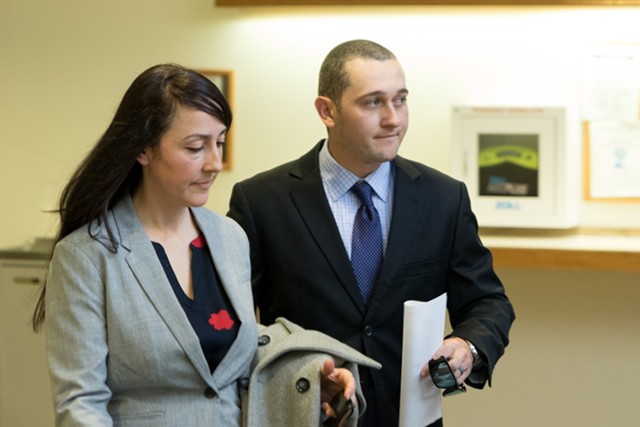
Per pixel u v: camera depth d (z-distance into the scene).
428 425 2.04
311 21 3.37
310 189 2.12
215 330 1.68
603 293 3.30
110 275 1.60
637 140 3.26
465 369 1.89
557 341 3.34
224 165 3.45
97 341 1.58
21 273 3.43
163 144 1.60
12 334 3.45
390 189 2.14
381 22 3.34
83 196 1.64
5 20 3.50
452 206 2.15
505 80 3.31
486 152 3.27
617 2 3.06
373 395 2.04
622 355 3.31
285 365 1.77
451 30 3.32
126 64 3.46
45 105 3.52
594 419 3.35
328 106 2.07
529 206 3.26
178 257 1.71
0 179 3.56
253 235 2.13
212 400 1.65
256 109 3.43
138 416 1.60
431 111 3.35
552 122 3.23
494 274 2.19
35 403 3.47
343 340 2.05
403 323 1.91
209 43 3.42
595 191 3.29
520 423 3.39
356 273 2.08
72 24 3.48
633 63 3.25
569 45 3.27
